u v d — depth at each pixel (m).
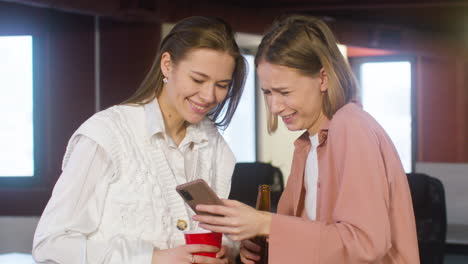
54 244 1.58
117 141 1.68
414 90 10.43
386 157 1.61
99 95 6.22
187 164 1.86
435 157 10.79
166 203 1.71
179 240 1.72
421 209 3.41
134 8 5.86
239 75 1.86
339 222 1.55
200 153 1.90
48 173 6.08
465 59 10.82
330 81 1.67
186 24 1.72
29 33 6.01
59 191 1.62
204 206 1.53
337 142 1.62
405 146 10.63
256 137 8.16
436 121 10.83
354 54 10.42
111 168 1.66
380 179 1.56
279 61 1.65
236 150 7.99
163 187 1.72
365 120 1.62
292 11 7.61
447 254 6.09
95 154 1.64
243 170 4.43
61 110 6.11
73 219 1.61
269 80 1.68
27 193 6.05
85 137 1.66
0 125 6.08
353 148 1.57
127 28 6.16
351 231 1.51
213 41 1.67
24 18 5.99
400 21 9.77
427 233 3.39
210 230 1.57
